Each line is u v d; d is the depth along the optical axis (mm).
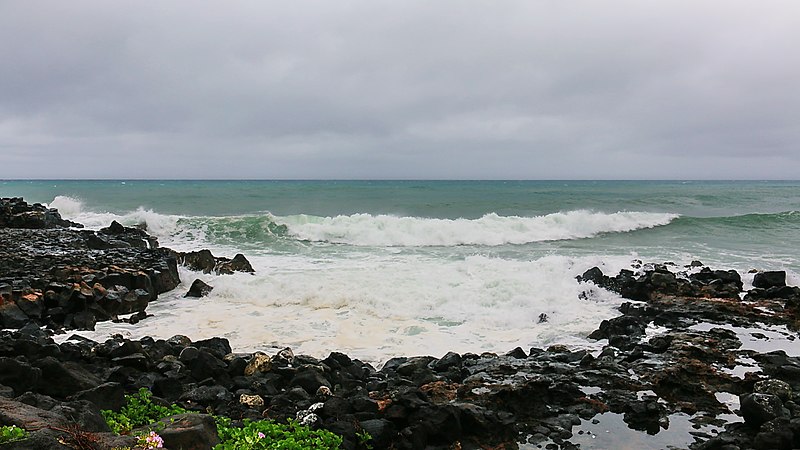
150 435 5570
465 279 18094
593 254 24531
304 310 15906
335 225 29234
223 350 11930
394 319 15078
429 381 10312
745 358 11906
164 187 82250
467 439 8406
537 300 16297
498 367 11016
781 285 18109
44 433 4910
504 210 43531
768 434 7996
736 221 34156
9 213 28906
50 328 13773
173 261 19359
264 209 44844
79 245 22703
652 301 16797
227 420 8023
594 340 13703
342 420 8188
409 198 55688
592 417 9383
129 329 14133
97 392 7754
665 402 9883
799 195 64688
